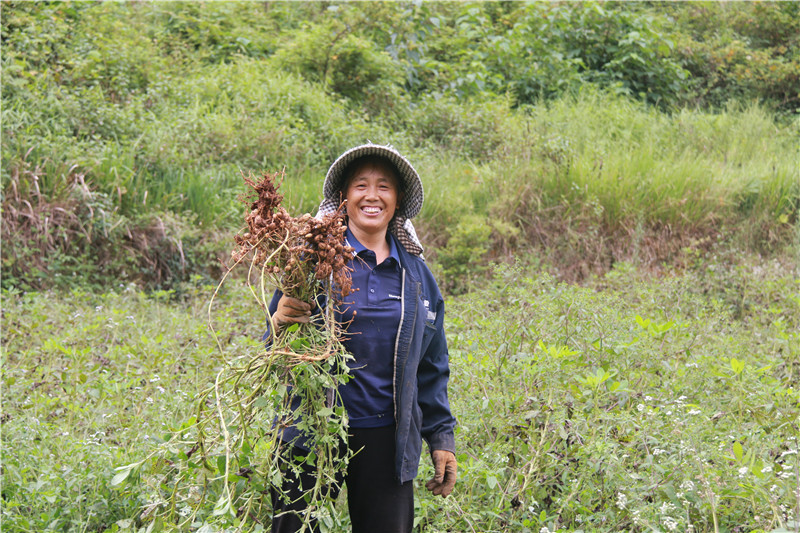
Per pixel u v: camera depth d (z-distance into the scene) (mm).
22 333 5422
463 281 8289
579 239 9148
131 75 11109
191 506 2533
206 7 14242
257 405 2242
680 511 2828
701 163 10695
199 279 7691
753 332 6047
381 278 2523
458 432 3375
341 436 2289
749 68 15898
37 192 7898
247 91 11195
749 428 3479
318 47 12750
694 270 8562
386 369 2463
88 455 3225
